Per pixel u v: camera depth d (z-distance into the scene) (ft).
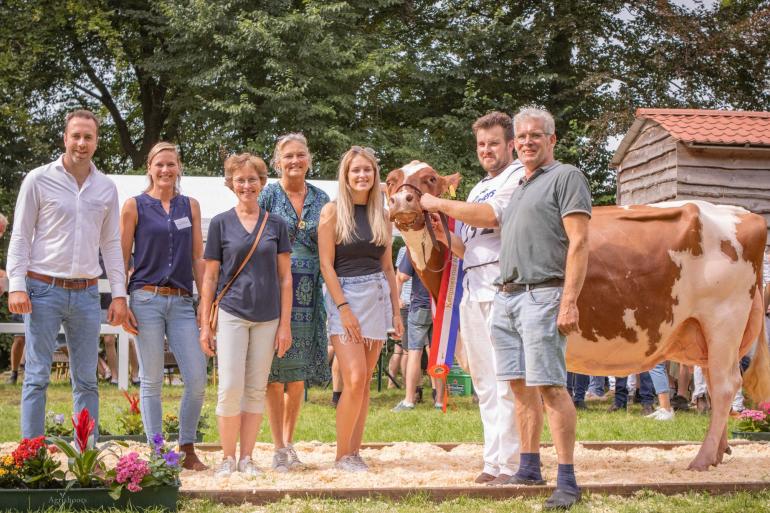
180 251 21.74
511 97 85.40
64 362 52.16
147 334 21.38
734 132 50.90
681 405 39.42
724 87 88.58
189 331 21.68
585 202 17.44
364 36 88.07
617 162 58.95
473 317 20.15
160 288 21.45
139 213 21.71
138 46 92.43
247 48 78.74
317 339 22.35
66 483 17.29
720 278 22.27
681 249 22.18
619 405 38.47
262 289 20.62
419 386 40.57
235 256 20.53
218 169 83.87
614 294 21.81
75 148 20.68
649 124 54.85
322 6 81.20
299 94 78.28
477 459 24.08
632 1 88.84
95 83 97.50
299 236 22.18
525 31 87.81
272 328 20.95
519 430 19.16
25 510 16.72
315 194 22.75
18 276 20.33
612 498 18.33
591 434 29.86
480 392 20.29
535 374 17.65
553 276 17.69
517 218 18.10
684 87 88.84
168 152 21.95
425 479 20.34
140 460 17.16
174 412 35.32
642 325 22.02
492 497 18.39
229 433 20.77
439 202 19.54
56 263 20.61
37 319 20.52
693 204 22.72
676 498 18.38
